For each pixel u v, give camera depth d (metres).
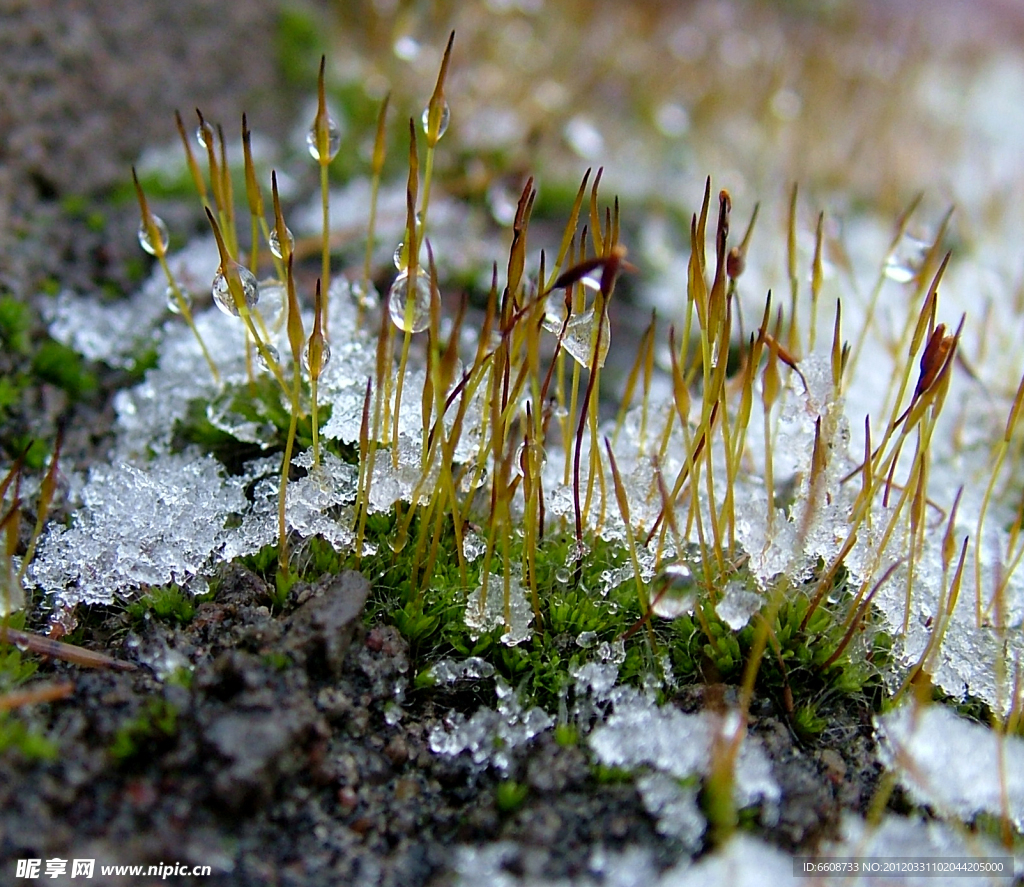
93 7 0.09
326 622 0.06
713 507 0.06
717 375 0.06
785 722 0.06
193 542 0.06
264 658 0.06
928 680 0.06
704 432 0.06
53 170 0.08
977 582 0.06
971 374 0.07
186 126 0.09
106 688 0.06
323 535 0.07
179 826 0.06
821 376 0.07
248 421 0.07
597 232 0.06
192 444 0.07
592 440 0.06
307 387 0.07
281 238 0.06
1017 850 0.06
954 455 0.07
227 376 0.07
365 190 0.09
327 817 0.06
